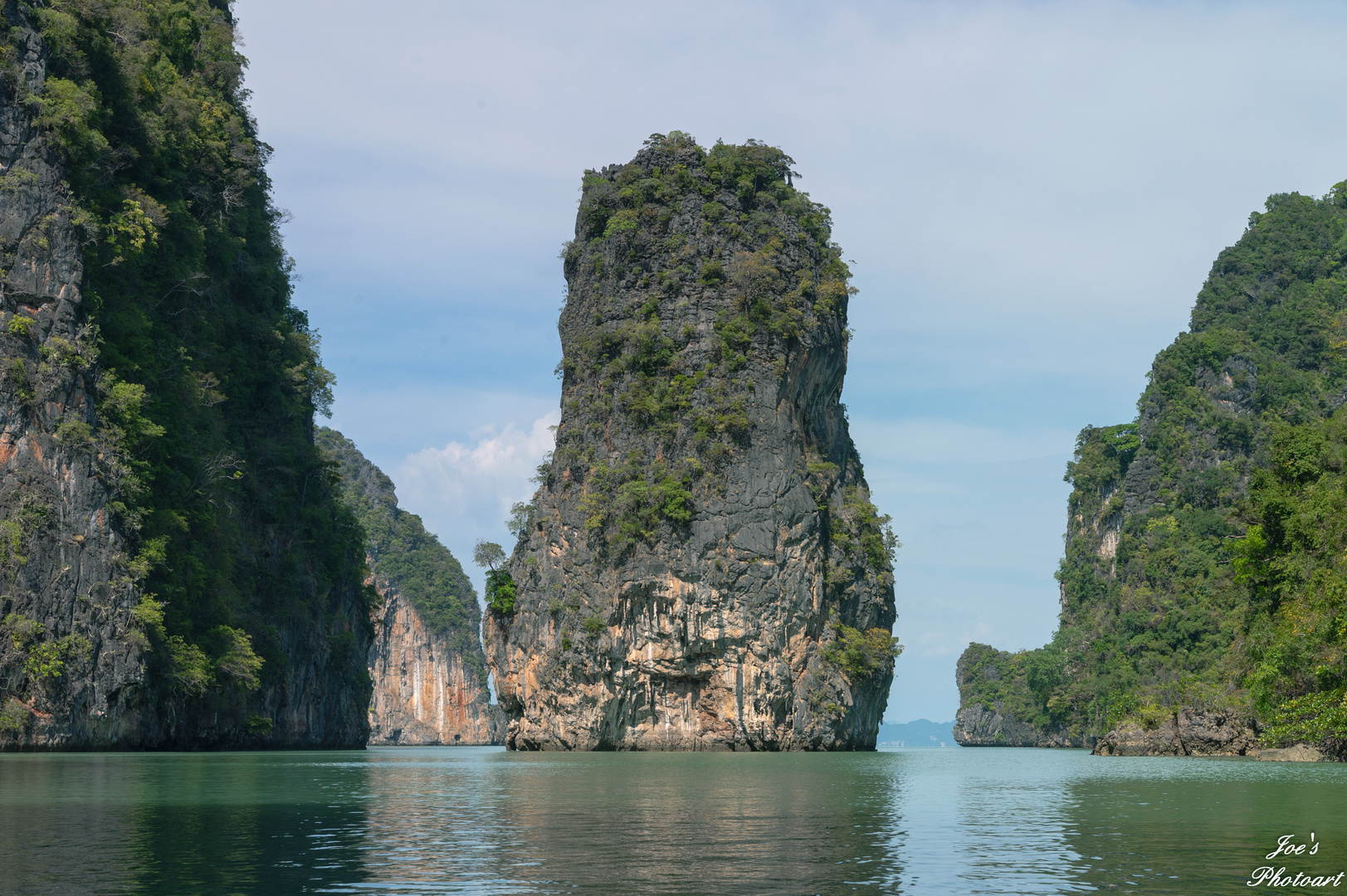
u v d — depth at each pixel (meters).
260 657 78.12
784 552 86.50
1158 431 148.12
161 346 75.12
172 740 72.81
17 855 21.19
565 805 32.47
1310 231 162.88
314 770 50.53
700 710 86.25
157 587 69.88
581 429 92.81
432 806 31.53
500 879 18.89
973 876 19.38
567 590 88.75
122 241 69.62
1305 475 69.44
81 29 69.50
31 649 60.81
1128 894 17.84
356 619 118.12
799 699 86.06
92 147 67.50
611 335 92.56
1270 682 61.47
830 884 18.50
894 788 40.47
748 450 87.81
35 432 62.84
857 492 101.69
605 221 97.69
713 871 19.78
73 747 62.62
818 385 96.06
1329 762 57.41
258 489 93.38
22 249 63.91
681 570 85.00
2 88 64.44
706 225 94.62
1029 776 48.62
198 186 84.88
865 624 93.88
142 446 70.31
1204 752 71.56
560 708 87.62
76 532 63.72
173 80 83.19
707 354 90.88
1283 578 65.38
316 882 18.48
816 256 99.12
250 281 98.19
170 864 20.11
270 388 97.81
